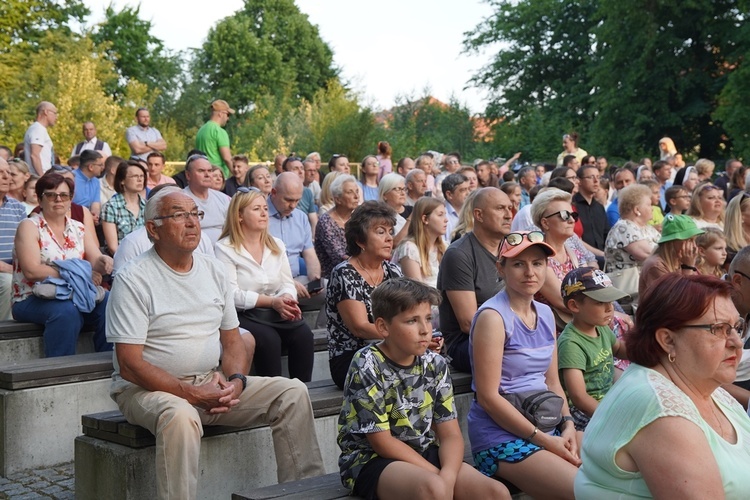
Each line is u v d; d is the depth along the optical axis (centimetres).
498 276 539
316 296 760
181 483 405
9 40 3372
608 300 448
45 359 568
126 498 428
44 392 534
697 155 3391
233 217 595
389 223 501
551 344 433
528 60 4144
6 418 521
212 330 448
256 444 474
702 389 263
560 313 549
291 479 443
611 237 796
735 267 490
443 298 547
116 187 779
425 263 628
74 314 618
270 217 782
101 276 671
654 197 1129
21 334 623
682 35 3250
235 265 587
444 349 556
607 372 469
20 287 632
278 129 3306
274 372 575
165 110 4531
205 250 595
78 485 456
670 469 243
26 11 3484
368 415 358
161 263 437
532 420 413
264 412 448
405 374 367
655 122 3262
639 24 3234
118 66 5009
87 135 1471
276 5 6253
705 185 861
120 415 457
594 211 1027
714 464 244
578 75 3891
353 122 2923
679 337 261
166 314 431
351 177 809
